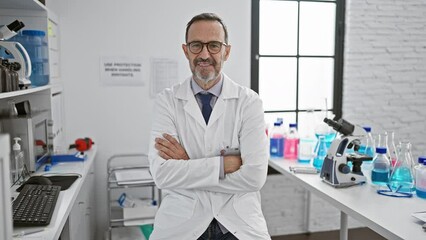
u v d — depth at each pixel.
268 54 3.34
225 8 3.12
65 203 1.61
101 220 3.05
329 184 2.09
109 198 2.72
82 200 2.16
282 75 3.40
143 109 3.04
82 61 2.90
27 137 1.96
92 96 2.95
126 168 2.88
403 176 1.97
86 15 2.87
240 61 3.20
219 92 1.91
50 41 2.44
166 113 1.87
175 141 1.79
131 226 2.85
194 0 3.04
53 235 1.30
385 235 1.47
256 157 1.75
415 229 1.46
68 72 2.89
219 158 1.71
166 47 3.03
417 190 1.87
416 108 3.63
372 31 3.44
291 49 3.39
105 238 2.87
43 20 2.35
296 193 3.46
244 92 1.91
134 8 2.94
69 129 2.95
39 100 2.36
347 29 3.39
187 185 1.69
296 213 3.49
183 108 1.87
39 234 1.31
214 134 1.83
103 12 2.90
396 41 3.50
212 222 1.72
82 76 2.92
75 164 2.30
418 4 3.49
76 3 2.85
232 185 1.70
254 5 3.19
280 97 3.43
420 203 1.78
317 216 3.54
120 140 3.03
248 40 3.20
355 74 3.46
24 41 2.25
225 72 3.18
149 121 3.06
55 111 2.57
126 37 2.95
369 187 2.05
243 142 1.80
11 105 1.97
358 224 3.60
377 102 3.54
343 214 2.29
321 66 3.47
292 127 2.80
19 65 1.97
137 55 2.98
